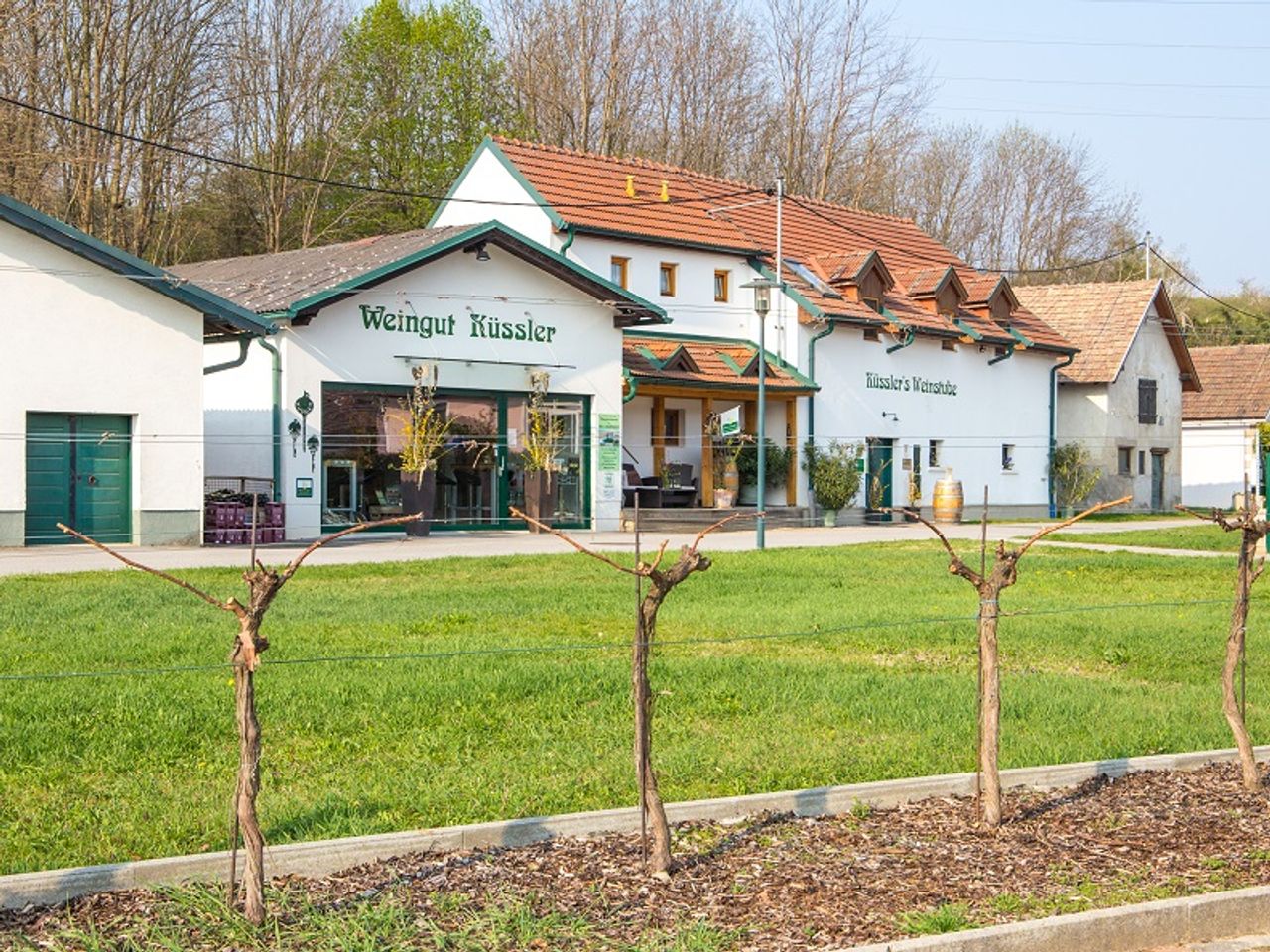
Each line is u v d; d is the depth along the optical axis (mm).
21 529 23859
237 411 28328
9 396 23688
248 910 5727
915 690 11320
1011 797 8109
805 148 57344
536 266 31453
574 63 53719
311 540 27406
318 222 49281
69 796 7824
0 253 23547
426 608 16047
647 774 6594
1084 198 71562
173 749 8875
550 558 23250
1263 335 73188
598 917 5969
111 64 39531
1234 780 8586
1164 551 29094
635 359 34531
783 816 7598
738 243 38312
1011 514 45250
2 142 34844
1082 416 49625
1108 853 7004
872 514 39438
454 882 6363
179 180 44000
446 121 52281
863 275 39438
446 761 8812
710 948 5578
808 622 15438
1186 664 13336
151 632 13508
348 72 50250
